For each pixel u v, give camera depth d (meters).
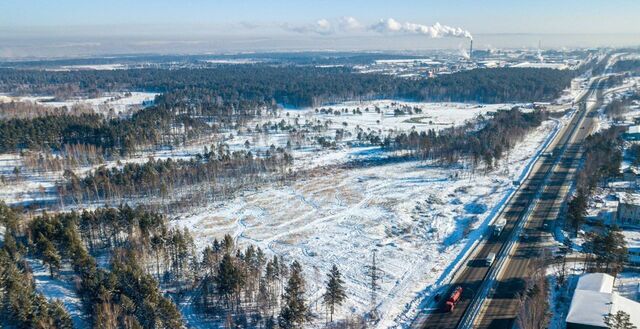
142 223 105.75
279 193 152.62
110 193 144.62
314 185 160.25
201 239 115.31
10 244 93.94
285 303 83.88
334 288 79.12
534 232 113.69
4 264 83.00
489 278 91.81
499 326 75.88
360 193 150.50
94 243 110.56
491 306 81.81
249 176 168.88
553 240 108.50
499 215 125.69
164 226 105.44
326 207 138.00
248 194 152.00
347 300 85.19
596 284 78.88
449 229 118.62
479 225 119.38
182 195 149.38
